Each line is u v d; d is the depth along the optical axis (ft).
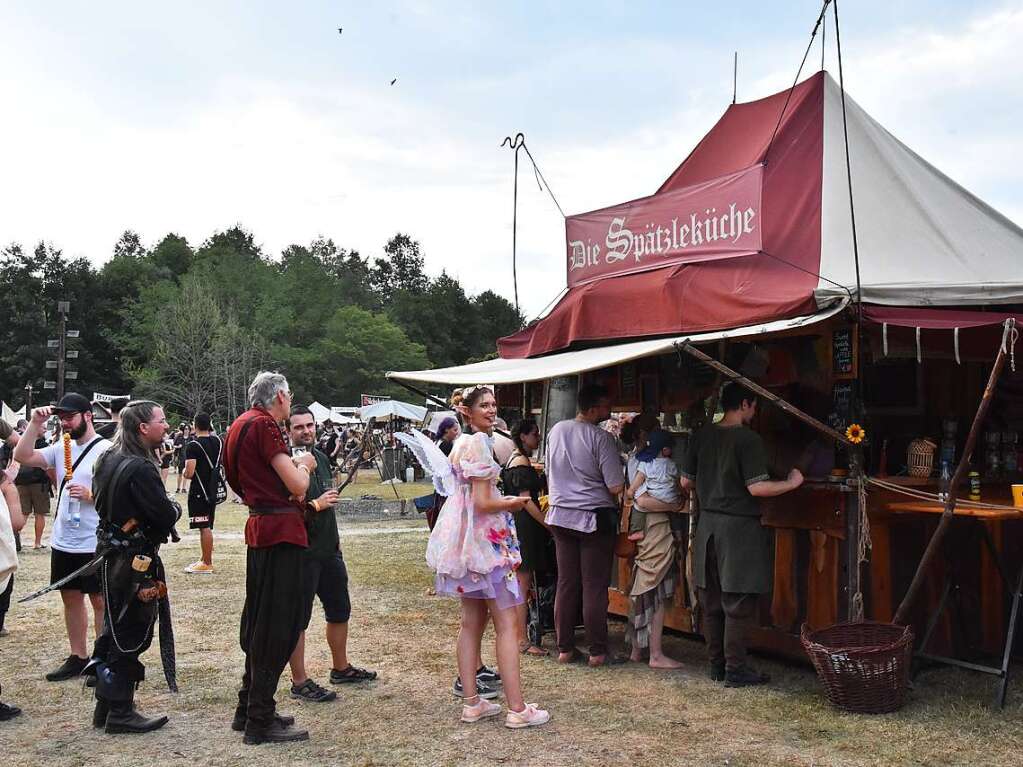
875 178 21.38
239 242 336.08
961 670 18.34
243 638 14.92
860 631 16.30
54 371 222.89
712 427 17.78
